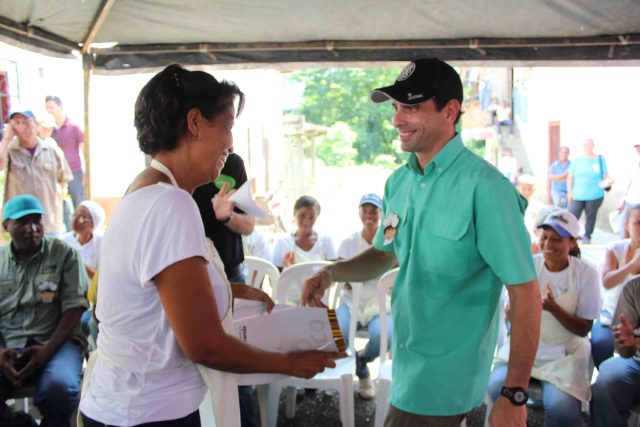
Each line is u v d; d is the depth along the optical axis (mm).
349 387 3090
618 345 2775
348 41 4359
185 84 1251
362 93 27969
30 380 2941
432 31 4156
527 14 3795
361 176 23578
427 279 1766
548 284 2898
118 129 11367
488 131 17078
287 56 4453
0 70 8680
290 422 3475
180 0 3750
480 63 4297
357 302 3314
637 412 2797
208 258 1235
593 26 3951
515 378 1595
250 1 3732
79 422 1384
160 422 1287
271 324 1501
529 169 15258
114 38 4387
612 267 3693
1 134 8500
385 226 1900
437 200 1729
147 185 1268
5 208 3080
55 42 4109
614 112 10062
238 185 2688
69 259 3170
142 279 1209
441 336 1756
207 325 1199
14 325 3102
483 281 1731
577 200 9008
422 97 1687
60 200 5957
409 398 1798
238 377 1378
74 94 10758
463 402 1771
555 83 12891
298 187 14453
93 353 1413
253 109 12227
